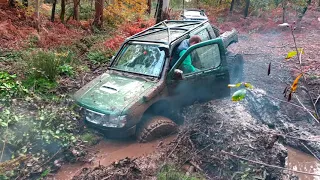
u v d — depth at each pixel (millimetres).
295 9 15812
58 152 4633
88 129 5258
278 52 10805
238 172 4227
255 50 11117
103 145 4980
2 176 3934
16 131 4891
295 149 5297
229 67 7387
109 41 10773
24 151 4453
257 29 14633
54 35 10844
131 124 4820
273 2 17453
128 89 5129
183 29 6121
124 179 4082
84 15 17984
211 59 5770
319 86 7234
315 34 13555
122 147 4918
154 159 4500
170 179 3988
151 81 5219
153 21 15680
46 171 4219
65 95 6348
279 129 5723
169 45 5375
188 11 13680
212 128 5113
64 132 5102
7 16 11820
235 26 15805
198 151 4734
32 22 11766
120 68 5770
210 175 4336
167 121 5160
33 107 5812
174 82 5301
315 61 9320
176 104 5590
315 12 16891
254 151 4566
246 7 17484
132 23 15711
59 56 8195
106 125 4801
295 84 2201
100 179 4039
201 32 6230
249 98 6547
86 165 4516
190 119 5547
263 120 5973
